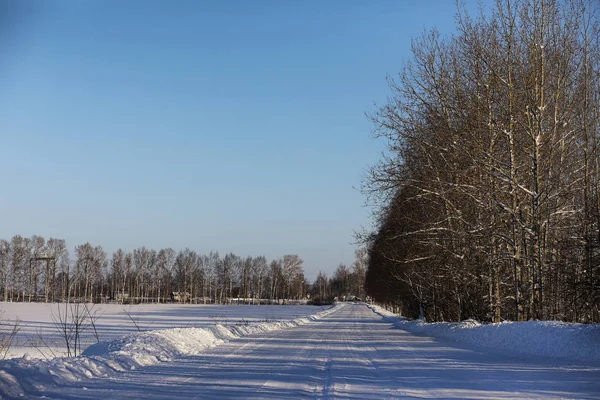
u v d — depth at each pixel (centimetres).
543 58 2377
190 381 1032
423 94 2992
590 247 1953
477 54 2609
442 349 1852
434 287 3509
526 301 2455
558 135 2492
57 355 1827
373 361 1446
